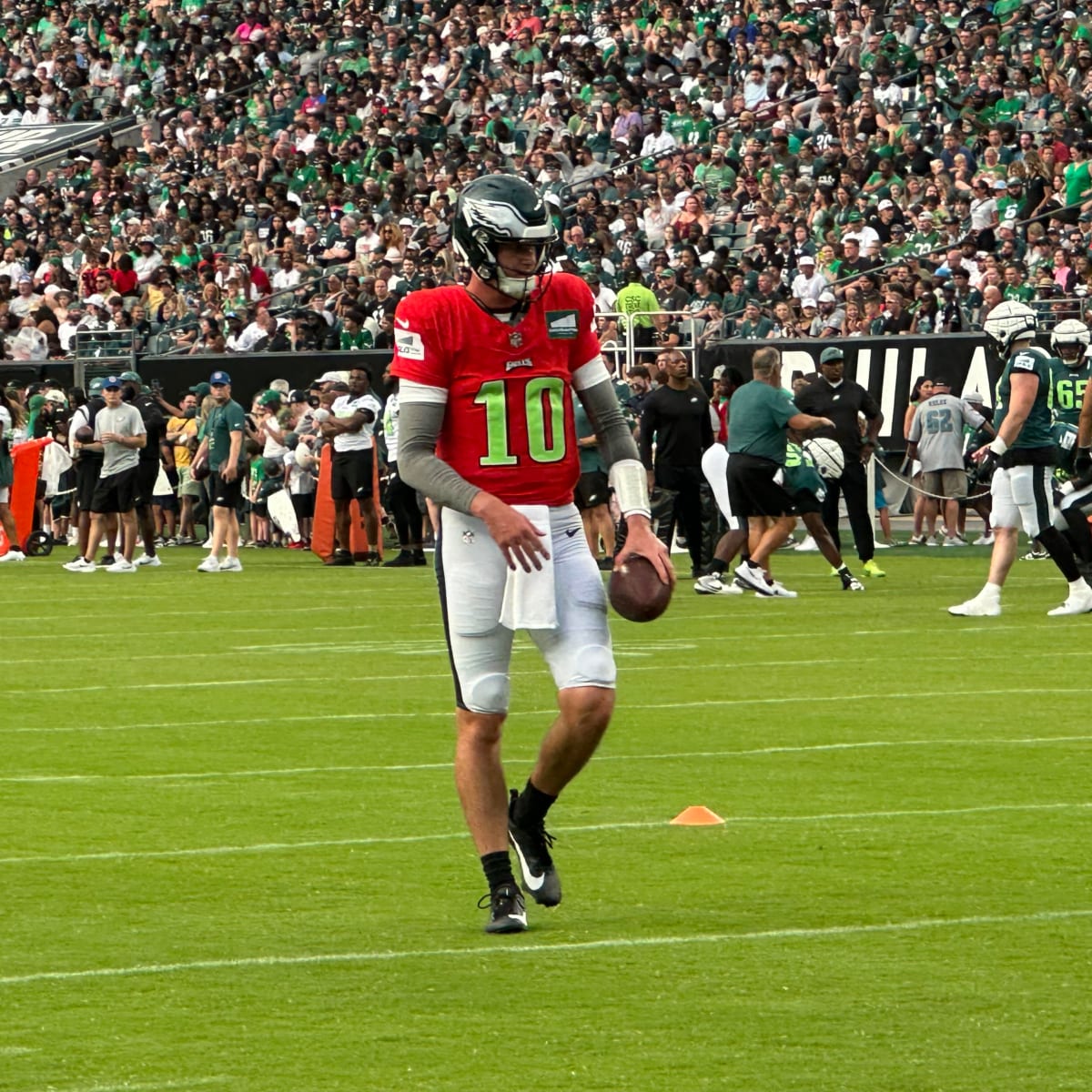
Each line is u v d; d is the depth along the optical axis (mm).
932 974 16125
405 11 116062
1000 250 74812
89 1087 13477
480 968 16422
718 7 101625
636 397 65875
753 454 49219
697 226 85188
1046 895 18828
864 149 85688
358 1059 14062
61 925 18062
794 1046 14281
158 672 36656
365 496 64625
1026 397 42406
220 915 18391
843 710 30812
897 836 21516
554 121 100250
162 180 111875
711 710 30969
